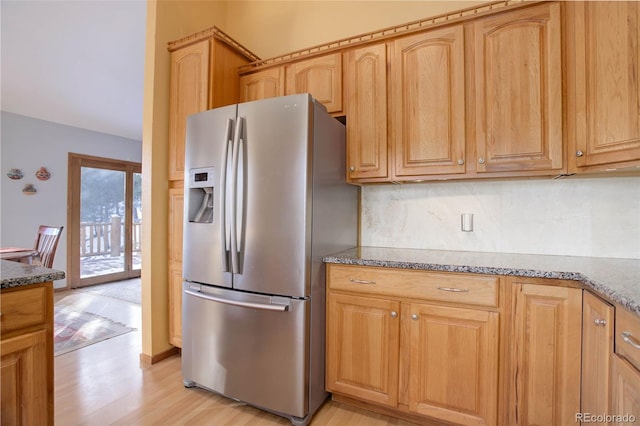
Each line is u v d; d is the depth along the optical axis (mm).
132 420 1672
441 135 1801
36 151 4242
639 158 1251
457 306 1498
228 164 1762
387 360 1643
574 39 1515
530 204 1909
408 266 1581
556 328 1341
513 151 1646
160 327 2338
